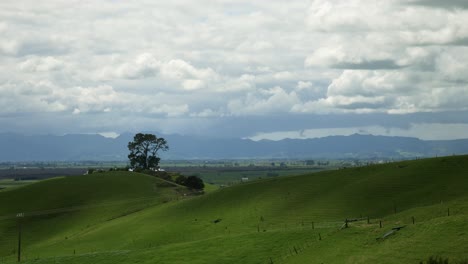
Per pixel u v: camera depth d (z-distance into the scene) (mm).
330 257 63625
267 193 115812
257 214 101500
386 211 87625
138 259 80438
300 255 67938
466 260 51531
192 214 113500
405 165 114188
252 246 76312
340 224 80500
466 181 93562
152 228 107375
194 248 81188
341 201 98562
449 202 81312
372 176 110562
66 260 88062
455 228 60688
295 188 115375
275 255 70938
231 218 103000
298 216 94688
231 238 83000
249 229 92000
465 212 72688
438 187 93312
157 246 89312
